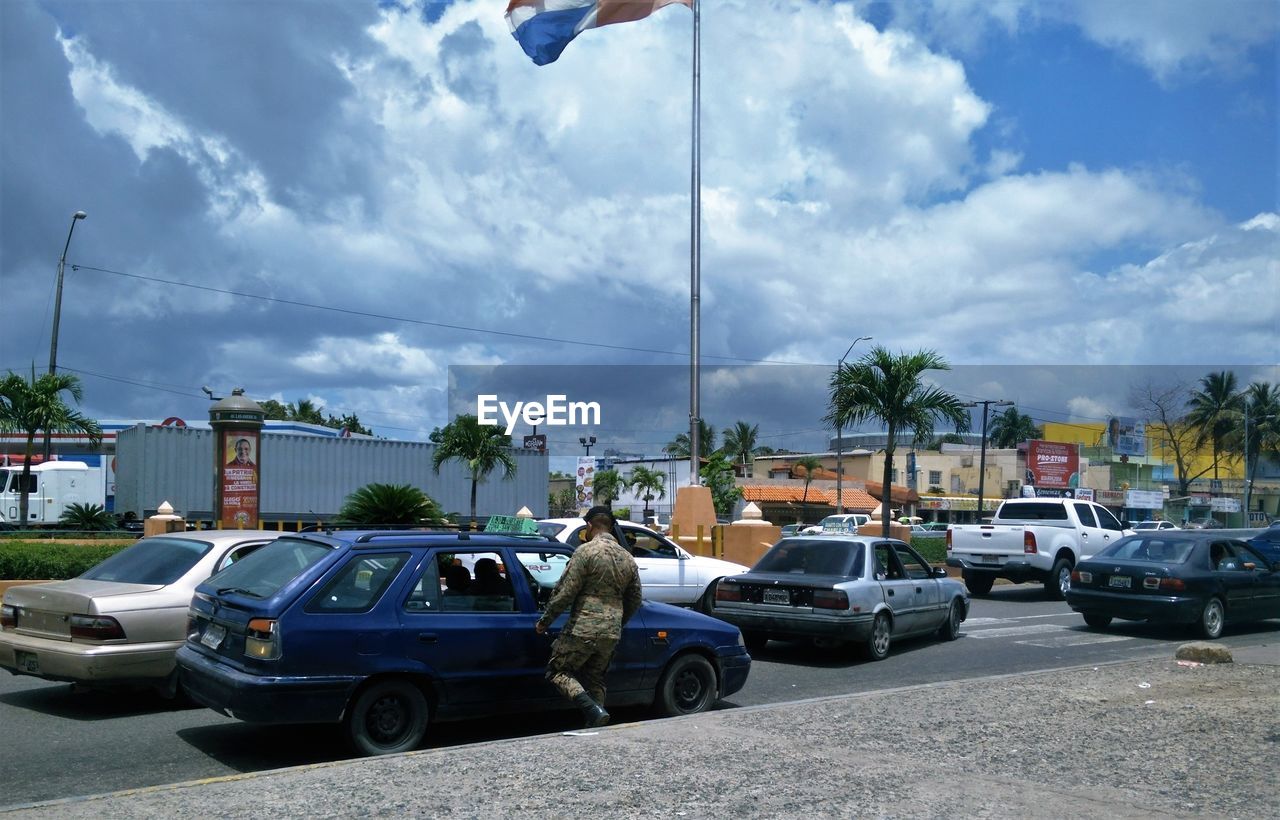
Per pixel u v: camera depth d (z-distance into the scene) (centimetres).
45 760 730
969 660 1281
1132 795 588
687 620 891
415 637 738
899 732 741
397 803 546
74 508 3148
